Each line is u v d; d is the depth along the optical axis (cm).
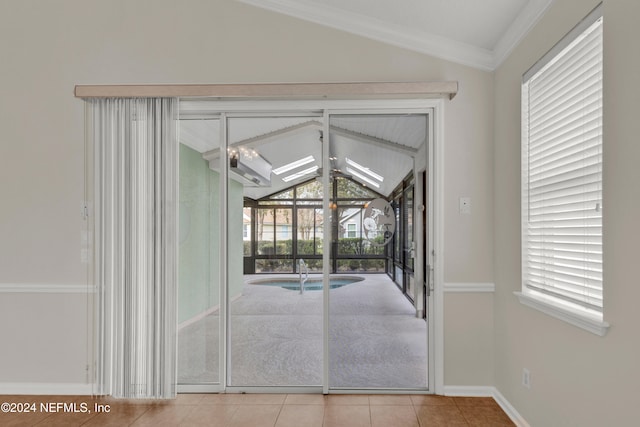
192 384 297
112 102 289
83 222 294
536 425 221
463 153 288
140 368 283
